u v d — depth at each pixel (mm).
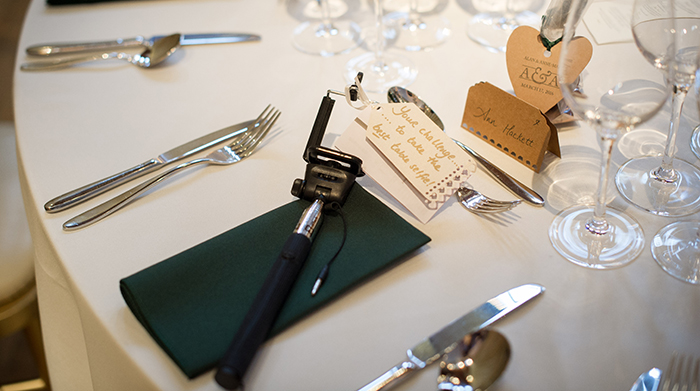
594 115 570
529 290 579
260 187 673
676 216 621
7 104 1705
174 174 689
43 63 844
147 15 921
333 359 553
